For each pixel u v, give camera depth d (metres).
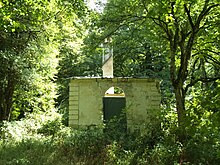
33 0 11.47
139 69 24.25
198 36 10.97
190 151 8.77
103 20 12.38
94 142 10.65
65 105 27.36
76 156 9.62
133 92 15.91
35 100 19.86
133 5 11.80
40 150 10.18
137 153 9.42
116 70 25.14
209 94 5.83
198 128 5.98
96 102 15.93
